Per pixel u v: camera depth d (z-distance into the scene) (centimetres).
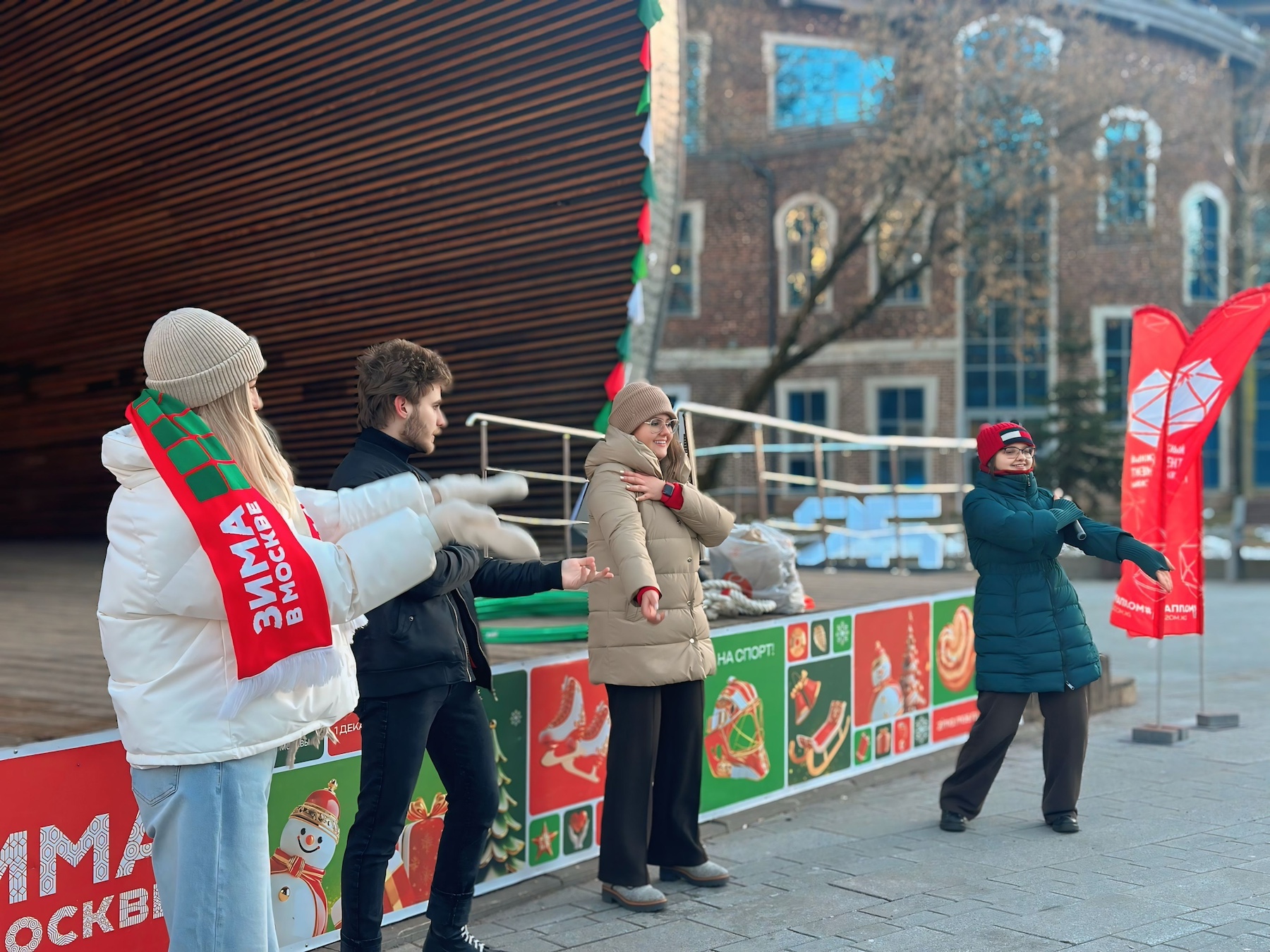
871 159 2030
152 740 212
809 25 2589
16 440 1391
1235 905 374
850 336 2553
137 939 307
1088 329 2550
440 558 299
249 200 859
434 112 704
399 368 300
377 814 302
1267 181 2512
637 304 728
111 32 739
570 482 797
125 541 213
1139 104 2027
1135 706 770
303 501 235
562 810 437
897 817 515
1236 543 2061
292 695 221
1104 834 467
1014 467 482
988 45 1925
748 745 512
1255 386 2736
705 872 418
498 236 756
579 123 663
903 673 620
